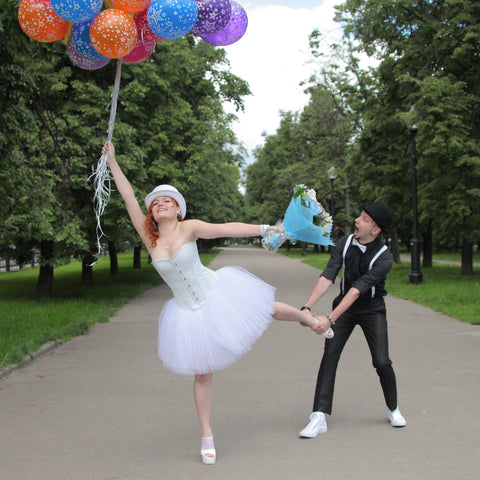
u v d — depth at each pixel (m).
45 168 11.34
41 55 8.14
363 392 5.56
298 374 6.39
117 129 13.30
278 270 27.83
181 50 15.98
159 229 3.83
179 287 3.75
